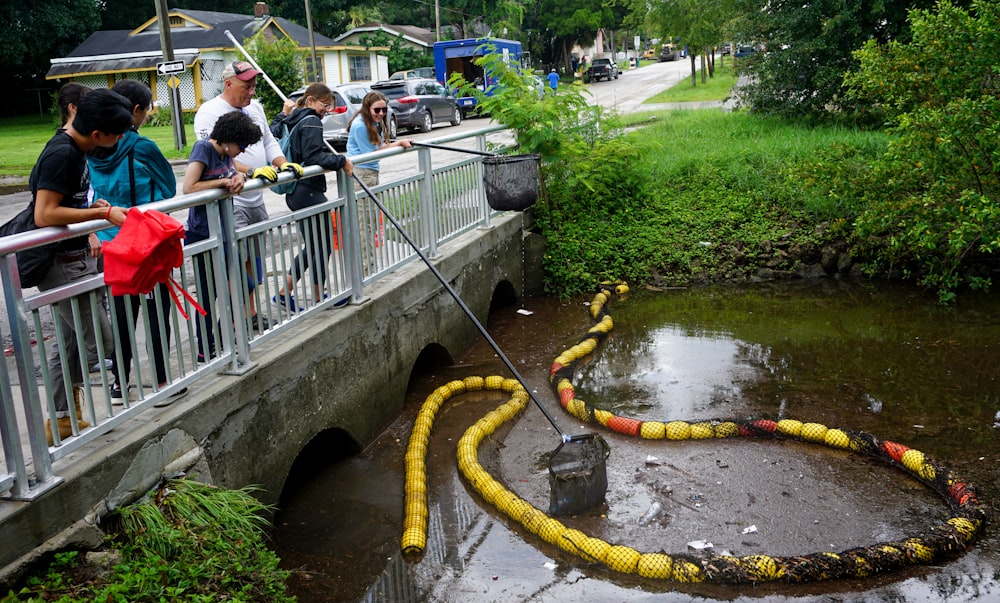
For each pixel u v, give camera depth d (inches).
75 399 155.2
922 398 260.4
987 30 344.5
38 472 132.1
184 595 140.6
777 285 402.3
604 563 180.7
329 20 1923.0
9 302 127.6
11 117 1596.9
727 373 289.4
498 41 1200.2
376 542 193.0
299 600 171.0
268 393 189.9
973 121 332.2
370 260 248.5
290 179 205.2
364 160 239.6
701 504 203.8
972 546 182.9
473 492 215.6
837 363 294.7
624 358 310.7
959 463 217.5
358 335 233.1
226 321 178.5
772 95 629.9
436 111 922.1
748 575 172.6
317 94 229.5
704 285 408.2
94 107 142.3
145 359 205.6
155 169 176.4
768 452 230.8
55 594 129.4
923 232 364.8
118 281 142.4
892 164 364.2
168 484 157.9
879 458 223.5
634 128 686.5
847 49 575.8
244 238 185.9
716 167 486.6
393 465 231.1
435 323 290.5
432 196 293.7
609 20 1952.5
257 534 166.7
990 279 378.0
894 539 185.9
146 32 1492.4
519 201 289.3
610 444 239.8
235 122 183.9
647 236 429.7
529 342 333.4
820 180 394.6
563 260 406.3
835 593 169.6
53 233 135.4
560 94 439.8
